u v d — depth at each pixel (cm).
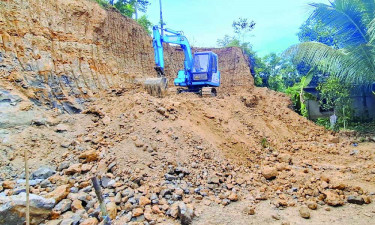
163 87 1097
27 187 275
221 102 1118
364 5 1030
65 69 991
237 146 787
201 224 375
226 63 2286
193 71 1302
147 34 1723
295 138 1060
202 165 598
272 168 578
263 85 2330
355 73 1108
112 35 1364
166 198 446
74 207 394
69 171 515
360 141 996
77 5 1189
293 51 1231
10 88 730
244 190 508
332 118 1346
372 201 439
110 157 564
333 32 1207
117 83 1211
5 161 526
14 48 841
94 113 827
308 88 1827
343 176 562
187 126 770
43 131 655
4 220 327
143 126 705
